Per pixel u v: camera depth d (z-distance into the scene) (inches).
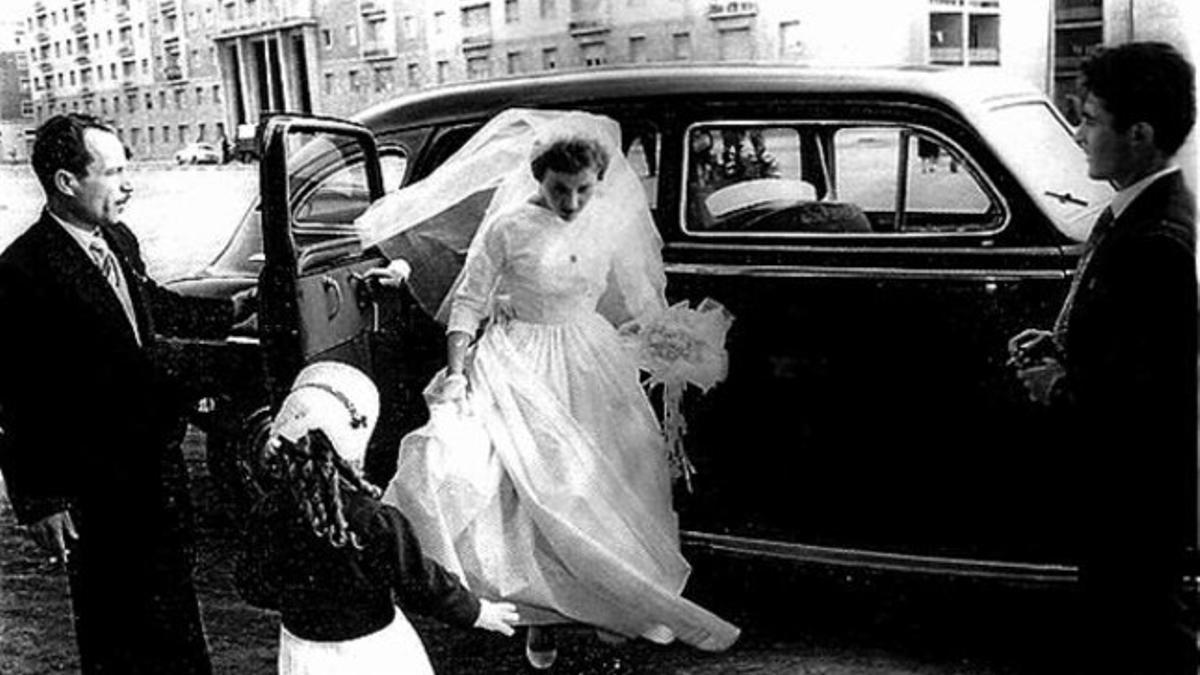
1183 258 88.0
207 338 133.3
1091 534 96.1
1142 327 88.7
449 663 138.0
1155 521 92.2
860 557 142.1
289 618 90.7
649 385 147.6
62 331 103.0
